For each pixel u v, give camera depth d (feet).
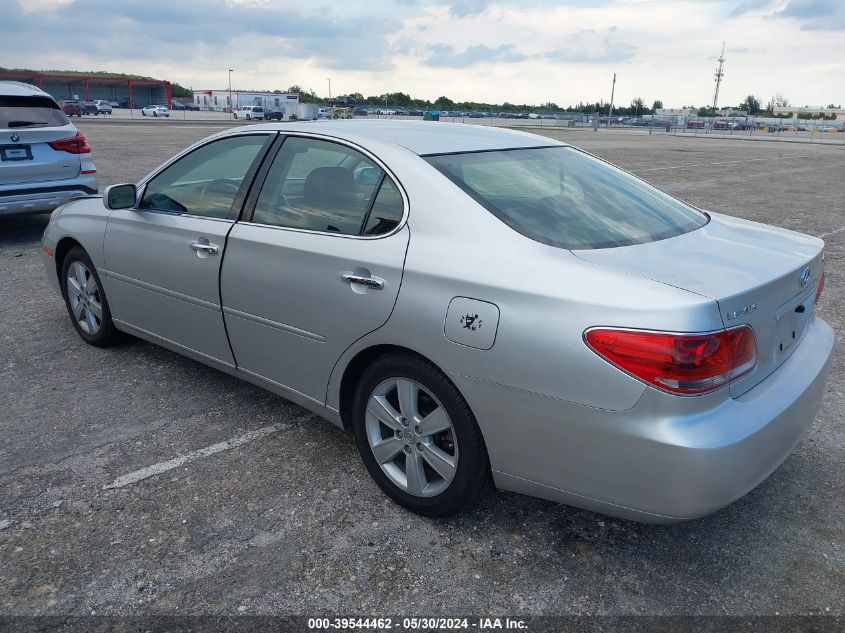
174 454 11.24
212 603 8.03
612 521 9.65
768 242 9.67
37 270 22.74
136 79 311.68
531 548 9.06
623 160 74.54
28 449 11.32
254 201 11.28
